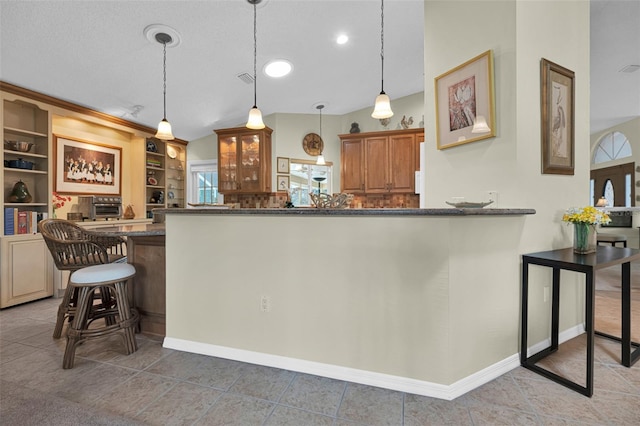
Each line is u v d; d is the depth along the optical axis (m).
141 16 2.43
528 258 1.85
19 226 3.07
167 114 4.22
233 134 4.89
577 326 2.29
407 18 2.95
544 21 2.04
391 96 5.14
